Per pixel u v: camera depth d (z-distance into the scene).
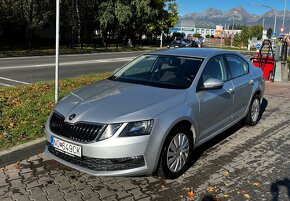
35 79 12.60
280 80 13.42
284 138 6.24
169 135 4.16
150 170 3.96
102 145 3.75
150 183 4.29
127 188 4.15
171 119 4.09
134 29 45.75
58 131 4.14
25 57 24.09
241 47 68.56
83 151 3.85
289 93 10.96
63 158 4.16
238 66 6.15
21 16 33.25
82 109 4.09
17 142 4.98
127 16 39.44
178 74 4.97
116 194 4.01
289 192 4.19
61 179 4.32
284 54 13.92
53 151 4.29
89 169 3.90
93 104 4.17
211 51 5.68
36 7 32.69
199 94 4.72
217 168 4.81
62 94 8.15
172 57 5.40
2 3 32.75
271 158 5.25
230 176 4.57
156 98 4.29
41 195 3.93
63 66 17.59
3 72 14.45
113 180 4.34
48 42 43.75
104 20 39.41
